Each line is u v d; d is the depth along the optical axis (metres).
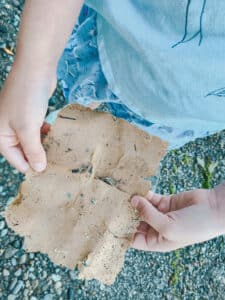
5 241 0.72
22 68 0.40
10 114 0.41
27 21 0.39
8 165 0.73
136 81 0.48
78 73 0.57
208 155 1.03
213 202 0.46
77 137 0.42
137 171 0.43
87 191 0.42
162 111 0.49
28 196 0.41
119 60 0.48
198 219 0.45
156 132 0.56
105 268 0.42
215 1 0.38
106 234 0.41
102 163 0.43
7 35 0.77
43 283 0.75
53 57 0.40
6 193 0.72
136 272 0.87
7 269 0.72
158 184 0.92
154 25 0.42
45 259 0.75
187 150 1.00
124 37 0.44
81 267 0.41
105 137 0.42
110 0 0.41
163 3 0.40
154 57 0.44
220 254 1.02
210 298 1.00
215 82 0.44
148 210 0.43
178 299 0.94
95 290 0.81
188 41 0.41
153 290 0.90
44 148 0.42
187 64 0.43
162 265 0.92
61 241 0.41
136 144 0.43
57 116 0.42
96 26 0.50
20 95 0.40
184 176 0.98
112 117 0.43
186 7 0.39
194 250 0.98
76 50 0.55
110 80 0.51
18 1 0.79
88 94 0.57
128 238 0.42
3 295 0.72
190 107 0.47
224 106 0.48
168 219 0.44
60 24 0.39
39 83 0.40
